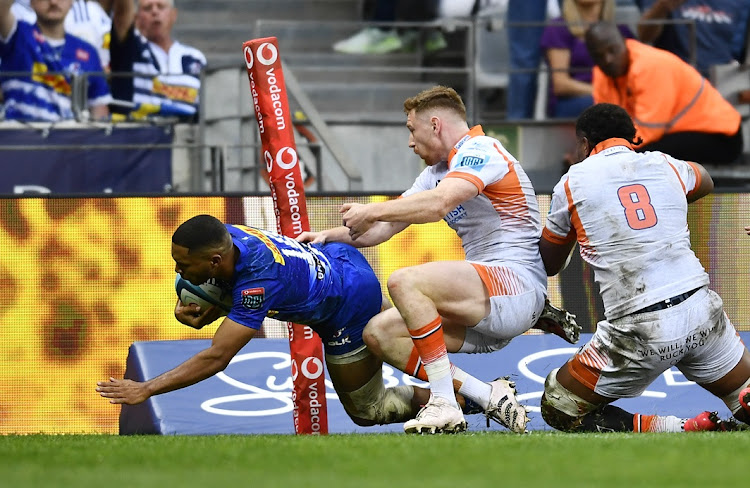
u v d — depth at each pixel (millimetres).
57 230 18891
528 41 29172
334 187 28453
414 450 10484
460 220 14797
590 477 8055
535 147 28641
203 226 12953
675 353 14547
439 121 14883
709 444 11227
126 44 29406
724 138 26516
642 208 14609
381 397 15719
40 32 28562
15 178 26344
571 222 14961
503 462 9203
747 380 14992
